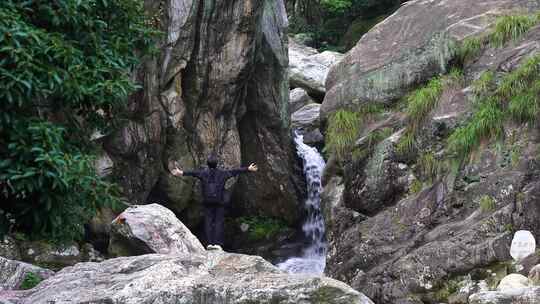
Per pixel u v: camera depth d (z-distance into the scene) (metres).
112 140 12.95
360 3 23.41
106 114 6.89
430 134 10.29
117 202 6.28
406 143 10.48
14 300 5.17
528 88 9.56
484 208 8.88
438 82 10.83
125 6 6.75
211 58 14.17
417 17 12.14
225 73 14.31
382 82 11.70
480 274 8.17
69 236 6.39
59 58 5.73
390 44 12.09
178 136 13.96
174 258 5.24
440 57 11.23
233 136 14.98
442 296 8.30
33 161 5.42
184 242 10.87
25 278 8.44
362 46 12.44
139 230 10.73
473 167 9.44
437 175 9.84
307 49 22.41
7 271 8.59
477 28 11.15
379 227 9.97
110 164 12.78
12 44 5.32
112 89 6.06
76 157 5.67
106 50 6.35
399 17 12.46
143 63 13.11
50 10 5.84
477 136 9.59
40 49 5.52
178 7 13.59
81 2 6.03
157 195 14.23
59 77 5.65
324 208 11.36
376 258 9.61
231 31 14.24
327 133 11.84
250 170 9.02
